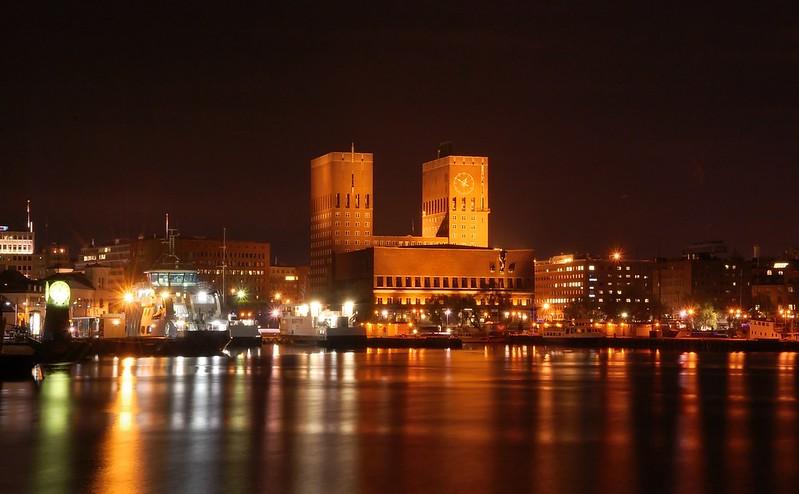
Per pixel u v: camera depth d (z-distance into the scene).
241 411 111.62
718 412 114.00
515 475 75.19
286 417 106.62
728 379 167.00
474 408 116.81
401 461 80.44
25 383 145.75
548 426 100.88
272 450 85.31
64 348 191.38
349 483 72.31
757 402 125.44
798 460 81.31
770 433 96.56
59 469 76.75
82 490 70.12
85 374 164.88
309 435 93.69
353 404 120.19
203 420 103.56
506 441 90.56
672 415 110.75
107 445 87.25
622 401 125.88
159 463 79.12
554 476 74.88
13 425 98.94
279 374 170.50
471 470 77.00
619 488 71.00
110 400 121.75
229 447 86.56
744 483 72.56
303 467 77.81
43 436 92.12
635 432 96.94
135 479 73.44
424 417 107.38
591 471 76.69
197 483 72.19
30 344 186.62
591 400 126.94
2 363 153.62
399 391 138.00
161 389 137.00
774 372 187.38
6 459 80.56
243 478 73.75
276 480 73.25
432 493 69.50
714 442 90.62
